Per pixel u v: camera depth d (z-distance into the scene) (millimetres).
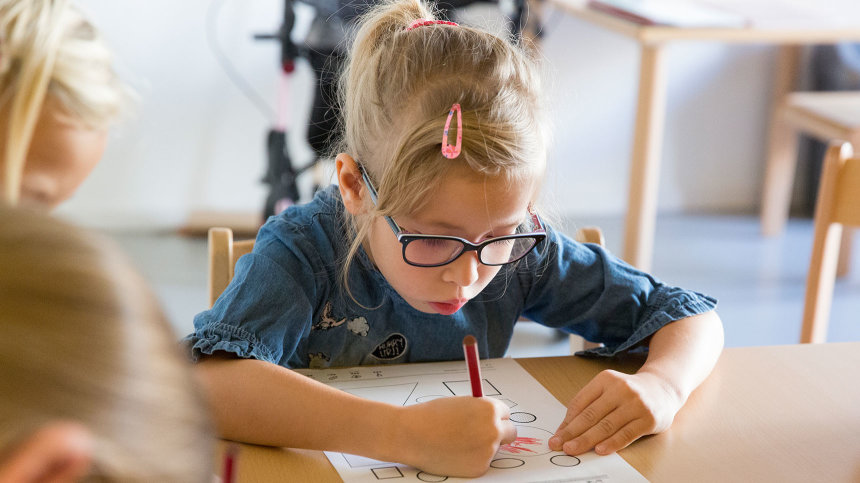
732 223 3297
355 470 717
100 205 2936
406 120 816
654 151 2295
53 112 641
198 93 2936
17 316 266
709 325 953
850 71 3135
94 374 268
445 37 850
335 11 2297
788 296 2686
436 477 710
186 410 293
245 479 697
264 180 2639
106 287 286
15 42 625
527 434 786
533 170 813
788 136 3072
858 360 951
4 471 245
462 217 792
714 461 745
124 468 267
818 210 1166
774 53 3299
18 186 616
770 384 891
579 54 3186
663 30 2158
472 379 761
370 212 870
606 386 809
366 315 979
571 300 1032
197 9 2865
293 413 750
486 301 1043
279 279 889
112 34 2830
